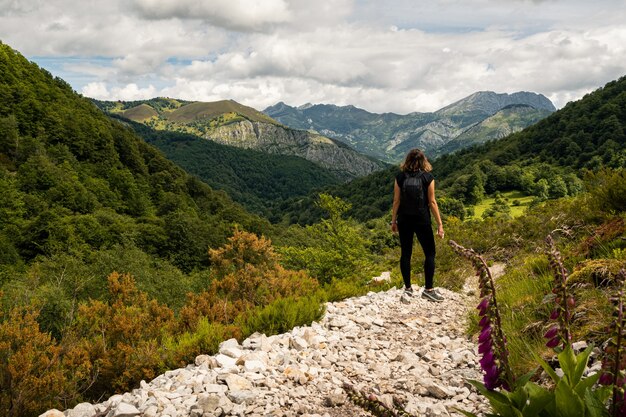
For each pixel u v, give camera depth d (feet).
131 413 12.55
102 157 428.97
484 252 41.50
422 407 11.91
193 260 243.60
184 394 13.87
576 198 38.73
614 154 468.75
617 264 15.60
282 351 17.85
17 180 305.73
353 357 17.19
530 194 457.27
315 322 21.99
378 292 31.68
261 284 28.71
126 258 120.06
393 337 19.98
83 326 24.35
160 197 424.05
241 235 31.65
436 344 18.43
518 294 20.10
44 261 137.90
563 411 5.54
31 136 403.95
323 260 45.75
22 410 17.12
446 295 29.14
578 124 582.35
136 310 25.52
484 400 12.17
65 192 303.27
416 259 43.16
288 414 12.20
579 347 12.64
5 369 17.48
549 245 6.50
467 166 594.65
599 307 13.93
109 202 354.95
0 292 22.06
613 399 5.61
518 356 13.80
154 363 19.19
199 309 25.64
